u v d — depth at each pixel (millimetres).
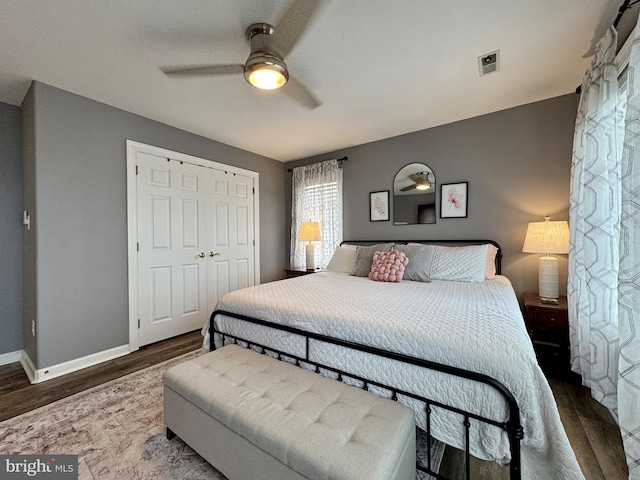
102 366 2346
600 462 1294
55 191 2195
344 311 1467
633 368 1173
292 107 2564
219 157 3484
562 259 2424
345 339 1347
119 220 2574
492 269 2574
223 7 1425
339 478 799
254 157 3953
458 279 2441
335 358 1364
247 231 3844
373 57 1856
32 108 2131
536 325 2141
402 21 1539
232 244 3643
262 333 1676
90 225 2387
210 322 1957
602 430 1503
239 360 1514
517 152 2629
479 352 1028
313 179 4020
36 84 2094
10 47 1711
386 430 953
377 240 3500
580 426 1539
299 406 1091
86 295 2361
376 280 2529
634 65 1197
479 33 1644
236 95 2330
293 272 3791
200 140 3266
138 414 1666
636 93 1191
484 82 2189
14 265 2482
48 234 2158
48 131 2154
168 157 2947
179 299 3055
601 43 1641
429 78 2119
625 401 1194
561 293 2418
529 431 957
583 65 1970
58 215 2209
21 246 2512
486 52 1820
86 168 2361
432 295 1840
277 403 1122
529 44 1746
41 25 1528
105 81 2111
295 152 3949
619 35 1599
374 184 3516
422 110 2668
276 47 1706
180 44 1703
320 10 1450
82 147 2338
